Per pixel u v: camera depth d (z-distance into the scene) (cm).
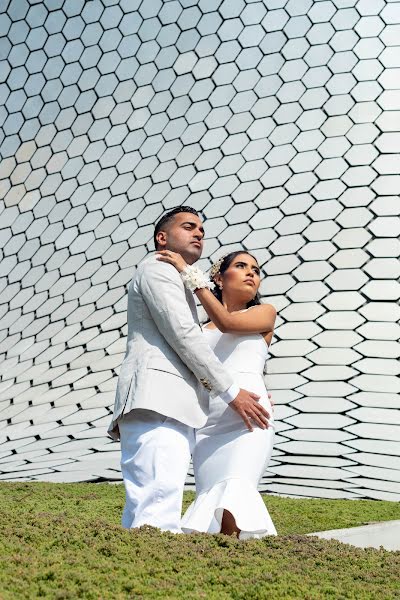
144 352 377
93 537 314
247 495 384
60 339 1228
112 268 1307
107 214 1367
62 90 1479
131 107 1431
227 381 378
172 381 373
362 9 1380
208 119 1379
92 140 1434
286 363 1062
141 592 258
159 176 1366
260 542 343
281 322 1131
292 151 1316
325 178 1280
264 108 1359
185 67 1421
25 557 277
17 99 1499
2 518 337
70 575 262
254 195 1296
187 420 371
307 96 1348
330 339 1092
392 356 1055
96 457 866
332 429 906
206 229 1288
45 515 345
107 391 1073
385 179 1262
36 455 916
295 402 978
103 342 1187
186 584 271
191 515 389
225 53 1409
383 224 1221
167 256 390
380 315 1120
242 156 1334
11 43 1522
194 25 1437
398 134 1296
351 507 629
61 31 1502
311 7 1396
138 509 359
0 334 1297
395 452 841
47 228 1395
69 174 1425
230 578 280
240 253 436
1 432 1038
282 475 773
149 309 378
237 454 393
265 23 1405
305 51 1374
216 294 441
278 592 271
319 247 1215
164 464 363
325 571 308
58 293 1312
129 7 1478
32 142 1470
